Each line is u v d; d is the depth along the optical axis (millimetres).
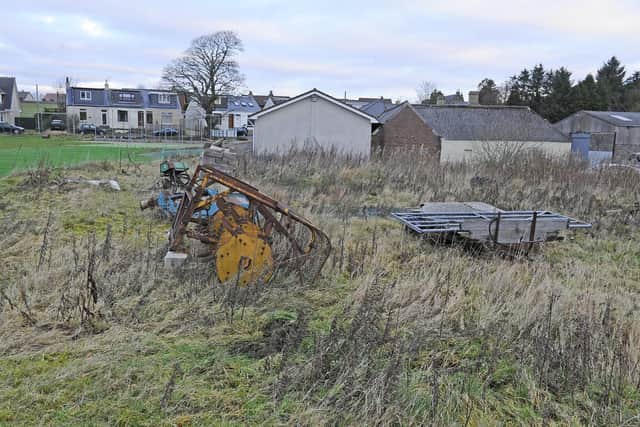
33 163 14531
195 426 2924
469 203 8227
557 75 53438
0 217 7297
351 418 2992
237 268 4895
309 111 21234
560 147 24375
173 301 4523
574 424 3096
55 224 7051
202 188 5188
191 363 3547
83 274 4887
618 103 55781
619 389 3350
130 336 3871
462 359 3760
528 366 3646
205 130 48594
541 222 6582
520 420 3113
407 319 4344
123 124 56562
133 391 3197
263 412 3055
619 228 8414
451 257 6070
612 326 4316
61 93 87375
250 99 62594
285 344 3738
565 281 5770
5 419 2904
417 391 3238
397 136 26344
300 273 5109
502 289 5117
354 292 4938
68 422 2912
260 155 15320
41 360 3514
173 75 50531
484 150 18828
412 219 7113
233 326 4141
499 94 62219
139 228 7164
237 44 51469
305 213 7969
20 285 4660
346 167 13172
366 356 3453
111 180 11125
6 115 54219
